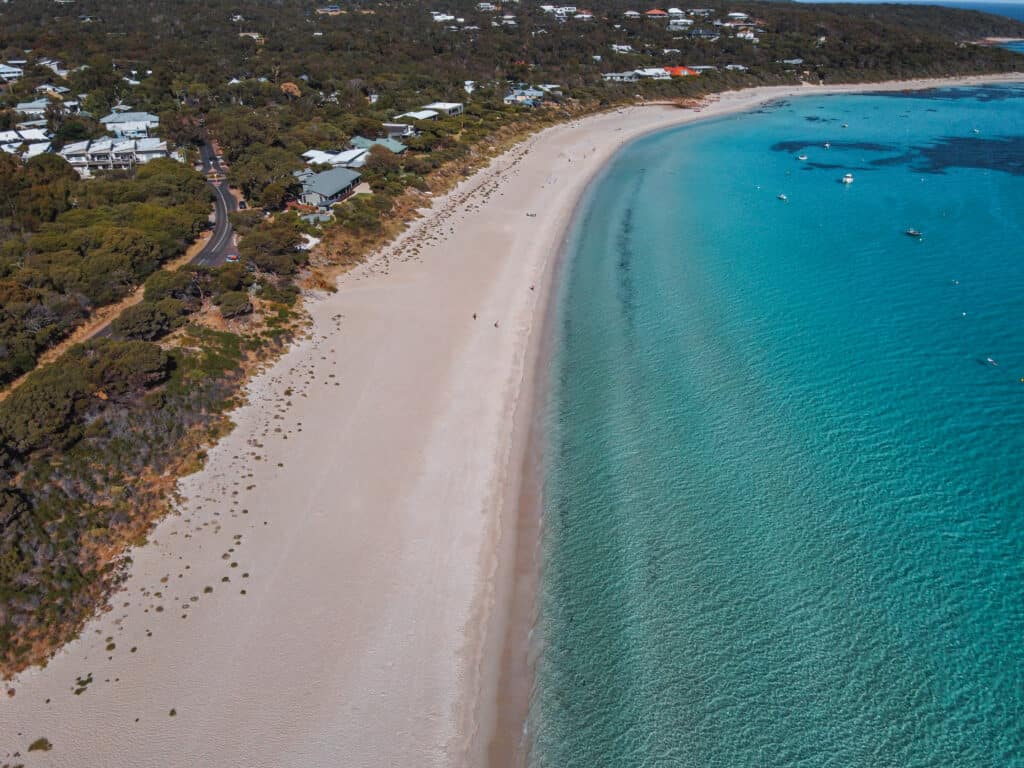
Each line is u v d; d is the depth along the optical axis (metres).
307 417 57.00
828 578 42.00
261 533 45.16
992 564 42.22
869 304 75.50
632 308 76.69
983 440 52.78
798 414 56.97
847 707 34.84
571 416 58.72
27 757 31.97
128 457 49.38
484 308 77.19
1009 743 32.84
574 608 41.06
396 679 36.44
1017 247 89.62
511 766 32.91
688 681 36.56
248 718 33.97
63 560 41.25
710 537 45.44
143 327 61.97
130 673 35.91
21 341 60.16
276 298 74.31
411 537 45.56
